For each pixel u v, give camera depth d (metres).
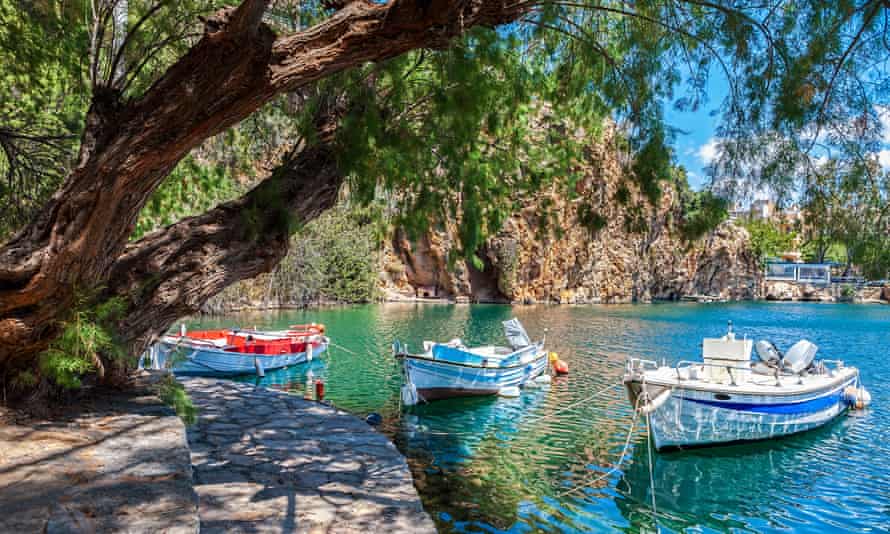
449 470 9.48
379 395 15.02
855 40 3.57
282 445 6.71
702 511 8.24
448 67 5.59
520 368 16.34
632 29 5.26
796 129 3.95
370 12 4.03
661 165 4.86
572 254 61.38
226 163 10.01
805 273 81.56
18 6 6.49
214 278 5.83
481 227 7.29
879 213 3.64
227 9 3.97
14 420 4.25
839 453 11.15
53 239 4.03
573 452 10.60
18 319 4.14
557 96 6.67
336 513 4.95
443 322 35.25
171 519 2.81
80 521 2.73
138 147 4.04
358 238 49.59
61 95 8.29
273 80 3.98
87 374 5.34
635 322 38.44
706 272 76.31
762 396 11.40
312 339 20.05
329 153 6.54
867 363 22.55
